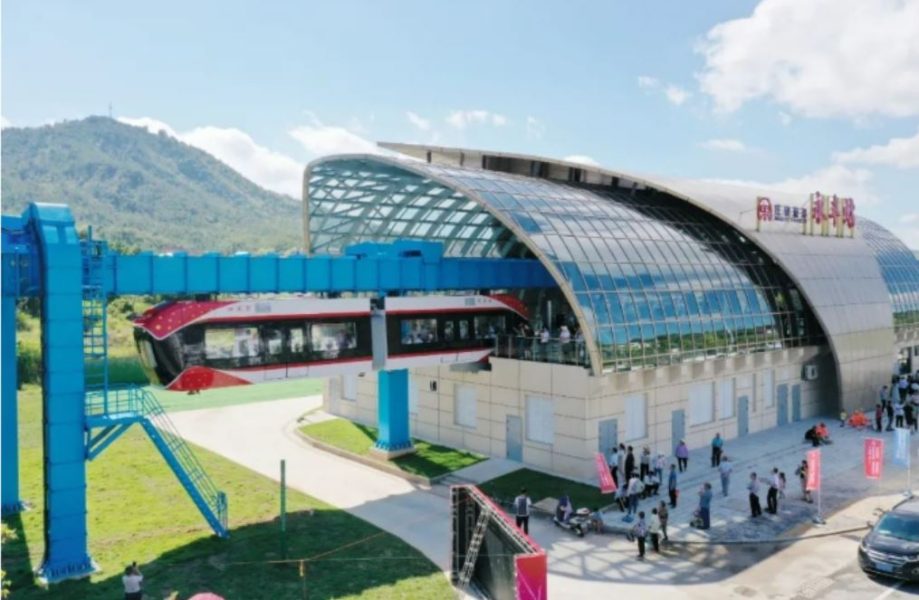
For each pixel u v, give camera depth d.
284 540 23.66
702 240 41.72
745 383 39.53
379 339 31.02
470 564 21.14
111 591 20.11
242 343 26.47
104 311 23.22
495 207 34.03
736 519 26.72
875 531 22.64
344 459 35.78
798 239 45.69
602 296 32.31
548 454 32.12
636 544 24.69
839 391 43.84
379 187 45.25
